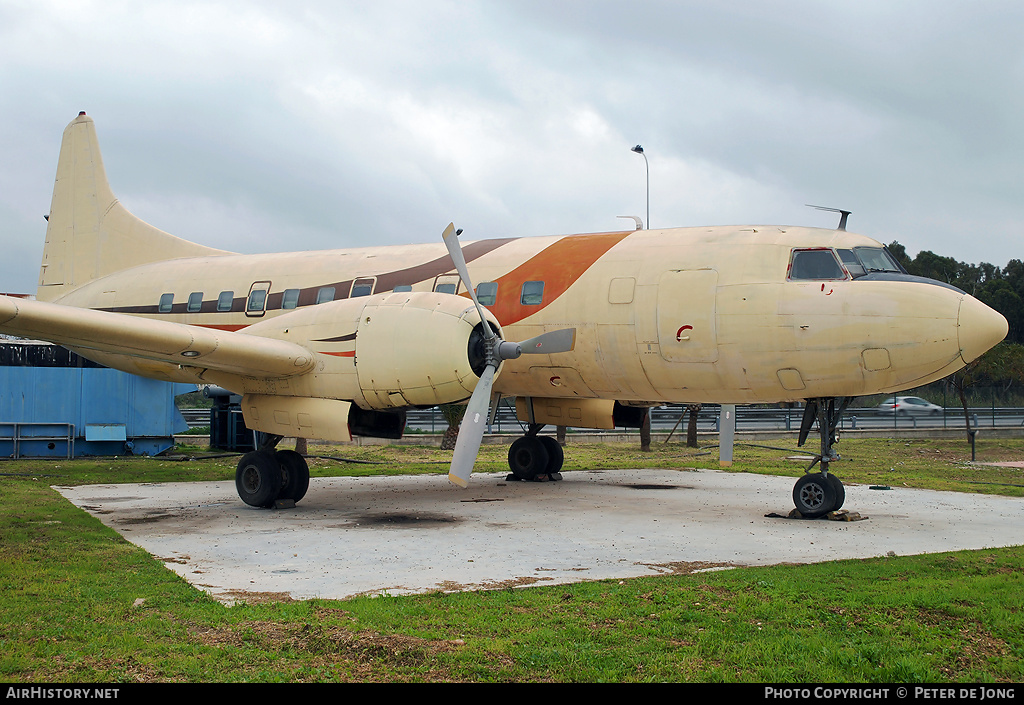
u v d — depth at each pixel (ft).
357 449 79.87
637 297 39.60
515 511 39.47
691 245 39.83
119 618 19.84
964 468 63.67
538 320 42.06
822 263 36.88
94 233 59.98
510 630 19.12
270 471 39.78
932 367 34.32
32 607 20.61
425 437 86.94
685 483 52.47
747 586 23.13
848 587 23.09
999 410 128.47
